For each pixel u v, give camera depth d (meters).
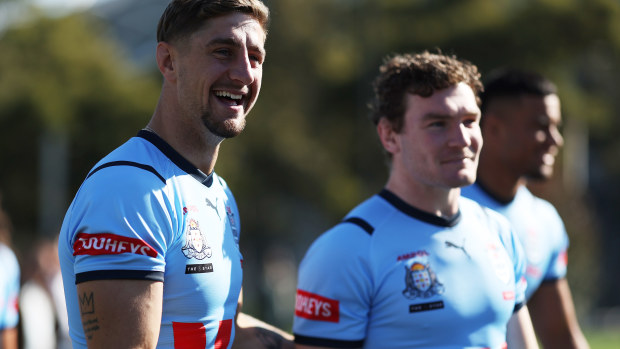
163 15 4.51
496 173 7.00
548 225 7.24
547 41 46.06
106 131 44.91
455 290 5.22
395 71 5.52
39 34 45.97
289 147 50.00
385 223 5.32
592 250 35.59
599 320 44.19
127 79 47.25
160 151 4.42
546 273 7.19
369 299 5.18
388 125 5.54
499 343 5.39
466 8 48.12
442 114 5.24
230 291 4.53
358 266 5.16
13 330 7.55
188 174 4.46
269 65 51.72
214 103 4.41
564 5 46.09
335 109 54.38
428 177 5.30
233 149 47.88
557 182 34.84
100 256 4.01
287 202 52.50
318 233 54.72
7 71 44.81
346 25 52.78
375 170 51.25
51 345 10.44
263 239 51.00
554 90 7.19
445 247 5.33
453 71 5.31
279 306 51.50
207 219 4.45
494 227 5.75
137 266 4.03
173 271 4.22
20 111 43.81
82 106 44.75
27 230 46.53
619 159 62.47
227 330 4.54
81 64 45.53
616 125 58.09
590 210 40.72
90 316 4.02
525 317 5.80
